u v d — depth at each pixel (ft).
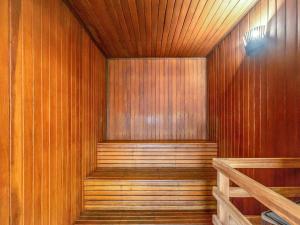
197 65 17.98
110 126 17.99
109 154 15.39
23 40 6.13
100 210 11.90
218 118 14.76
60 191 8.67
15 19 5.77
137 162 15.40
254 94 9.51
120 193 12.05
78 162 10.94
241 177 5.18
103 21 10.91
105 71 17.60
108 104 17.98
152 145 15.42
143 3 9.06
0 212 5.19
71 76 9.90
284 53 7.32
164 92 17.99
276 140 7.89
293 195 6.49
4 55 5.36
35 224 6.74
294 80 6.86
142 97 17.98
